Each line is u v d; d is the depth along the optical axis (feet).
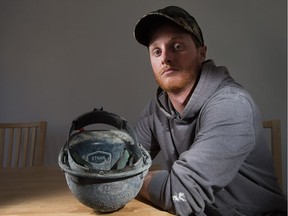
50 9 7.22
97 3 7.14
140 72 7.09
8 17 7.27
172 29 2.80
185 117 3.03
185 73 2.91
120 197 2.19
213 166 2.41
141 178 2.28
